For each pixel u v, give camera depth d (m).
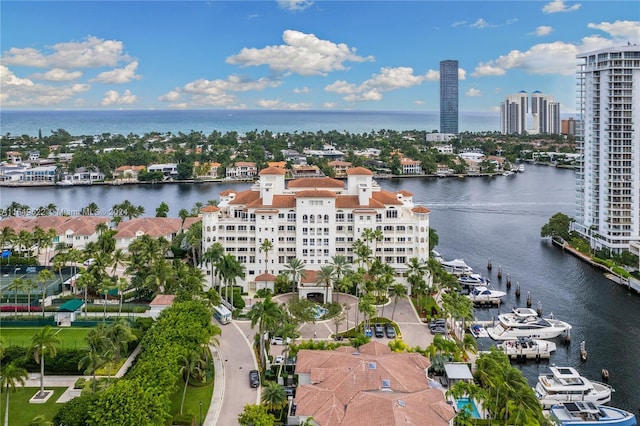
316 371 107.12
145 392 89.06
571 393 118.88
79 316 153.12
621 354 144.88
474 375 120.69
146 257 172.12
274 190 199.88
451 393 99.81
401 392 100.00
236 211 193.88
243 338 143.62
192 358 109.25
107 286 153.00
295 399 99.94
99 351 107.81
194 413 104.94
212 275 184.25
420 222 185.75
